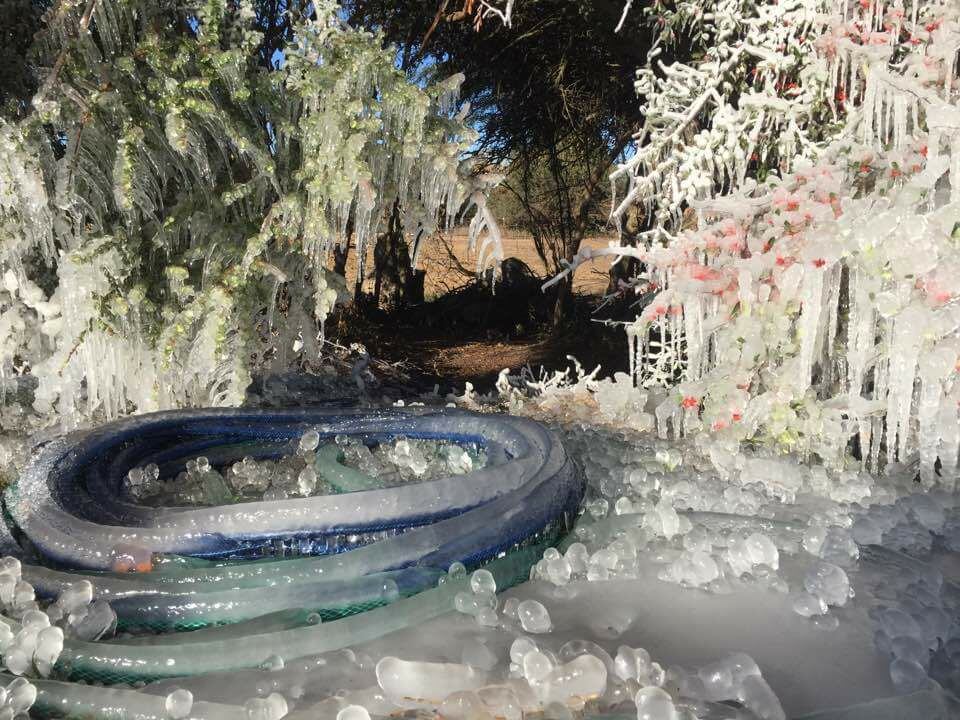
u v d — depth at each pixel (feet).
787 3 12.35
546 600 5.72
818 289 8.08
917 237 7.30
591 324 31.30
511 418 9.39
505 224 38.81
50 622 4.98
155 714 4.08
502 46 27.91
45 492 7.00
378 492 6.81
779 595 5.71
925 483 7.69
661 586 5.90
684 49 16.44
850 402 8.25
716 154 12.70
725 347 9.12
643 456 8.89
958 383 7.47
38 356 10.02
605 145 29.73
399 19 26.30
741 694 4.27
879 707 4.07
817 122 12.91
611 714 4.20
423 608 5.29
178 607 5.31
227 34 9.92
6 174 8.41
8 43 11.61
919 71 10.05
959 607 5.43
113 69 9.26
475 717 3.92
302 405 12.05
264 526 6.47
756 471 7.86
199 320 9.77
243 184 9.71
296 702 4.31
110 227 9.86
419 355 29.76
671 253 10.03
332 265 23.77
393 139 9.70
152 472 8.35
